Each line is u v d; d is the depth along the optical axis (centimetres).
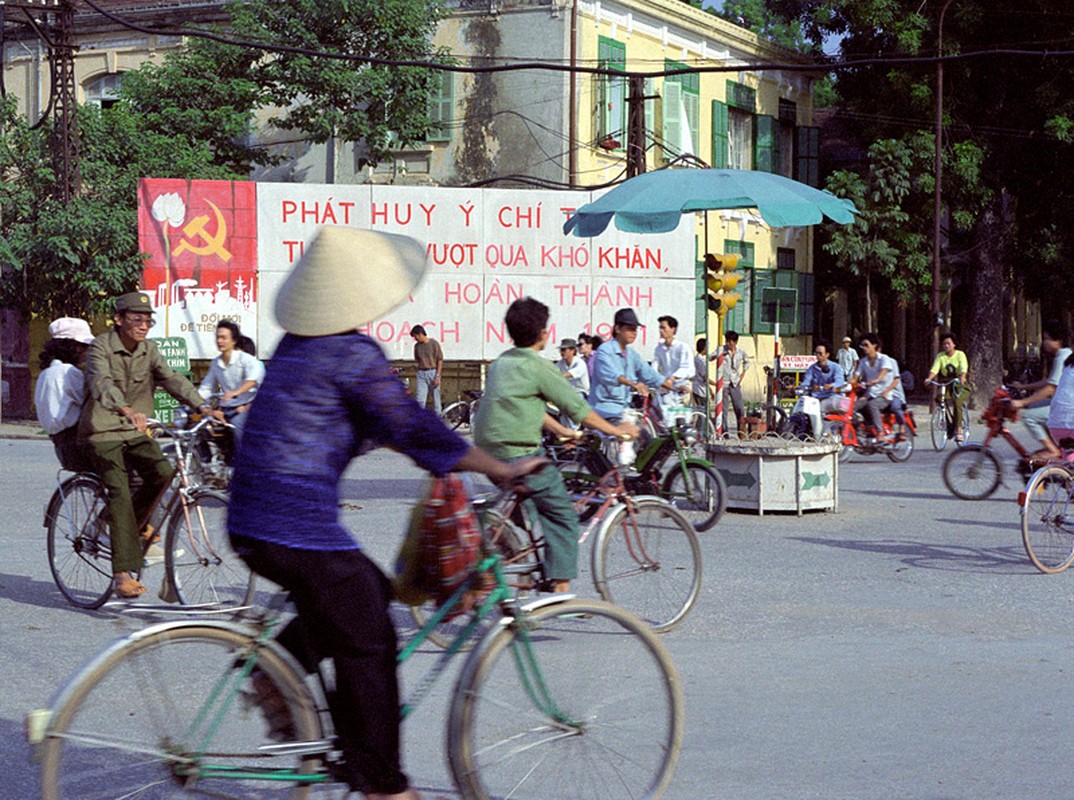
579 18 3062
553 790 472
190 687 425
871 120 3672
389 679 433
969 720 633
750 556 1143
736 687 698
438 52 3142
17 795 515
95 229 2744
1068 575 1060
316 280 424
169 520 867
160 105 3098
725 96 3562
